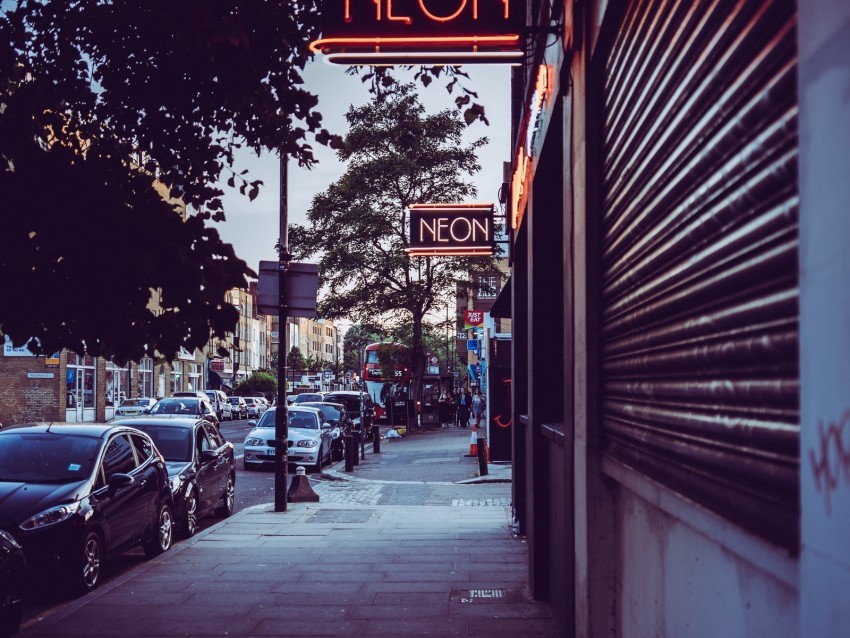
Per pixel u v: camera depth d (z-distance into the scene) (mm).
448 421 48781
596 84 4582
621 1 3688
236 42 6020
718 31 2322
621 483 3895
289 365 116375
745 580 2154
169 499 11297
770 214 1919
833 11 1329
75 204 6164
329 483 20672
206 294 5949
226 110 7176
